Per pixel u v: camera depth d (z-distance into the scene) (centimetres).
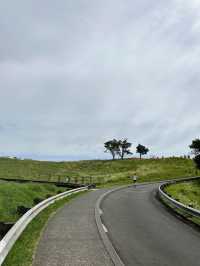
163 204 2464
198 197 4475
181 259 970
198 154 7625
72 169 10325
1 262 783
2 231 1039
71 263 898
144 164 10856
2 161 10019
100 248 1062
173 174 7688
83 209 2003
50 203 2127
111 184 5322
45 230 1329
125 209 2094
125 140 13562
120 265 885
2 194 2181
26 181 4772
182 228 1469
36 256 955
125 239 1215
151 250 1066
